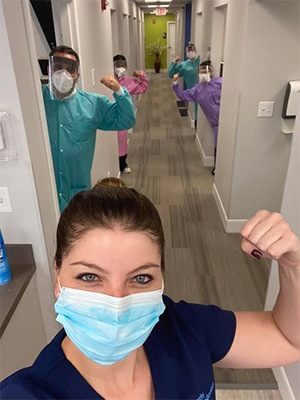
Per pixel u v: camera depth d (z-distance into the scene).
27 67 1.31
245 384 1.82
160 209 3.66
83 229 0.63
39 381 0.64
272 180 3.00
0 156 1.30
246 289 2.51
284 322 0.81
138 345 0.69
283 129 2.75
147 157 5.25
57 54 1.95
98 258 0.62
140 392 0.71
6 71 1.19
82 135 2.14
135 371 0.73
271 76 2.64
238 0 2.71
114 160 4.12
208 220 3.43
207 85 4.02
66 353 0.70
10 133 1.28
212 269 2.73
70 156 2.14
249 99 2.72
